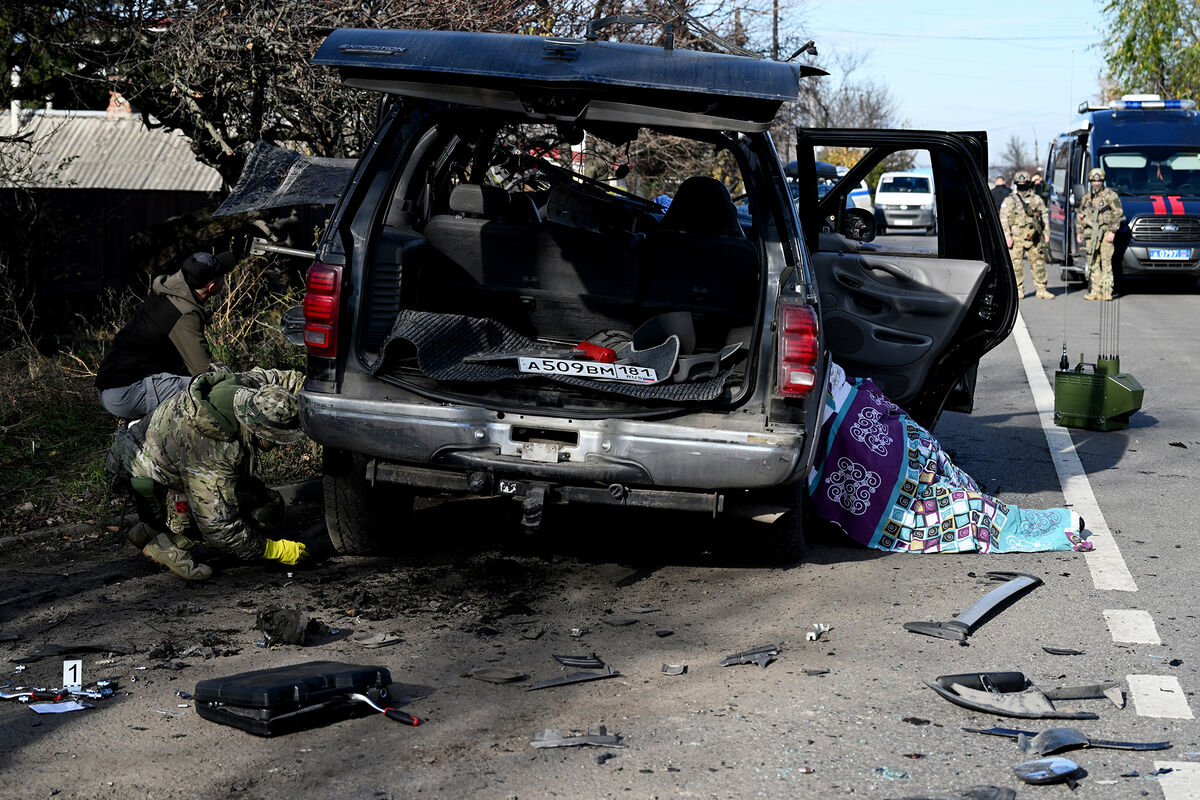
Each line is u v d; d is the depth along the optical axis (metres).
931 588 5.38
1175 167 20.47
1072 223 21.12
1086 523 6.61
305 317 5.11
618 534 6.17
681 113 4.75
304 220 14.06
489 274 5.84
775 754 3.62
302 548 5.53
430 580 5.40
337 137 10.33
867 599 5.21
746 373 4.94
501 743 3.68
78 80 11.59
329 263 5.10
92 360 8.99
